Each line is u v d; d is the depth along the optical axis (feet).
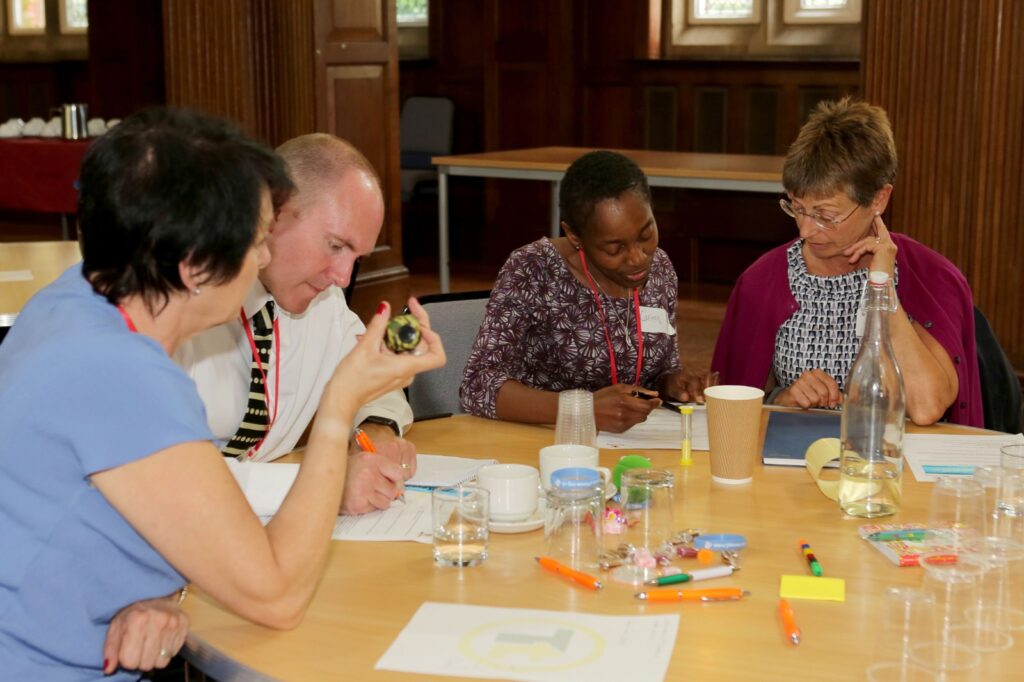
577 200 7.34
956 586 4.21
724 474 6.12
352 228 5.91
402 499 5.93
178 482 4.14
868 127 7.38
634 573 4.87
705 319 21.90
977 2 14.58
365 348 4.85
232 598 4.30
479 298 8.95
